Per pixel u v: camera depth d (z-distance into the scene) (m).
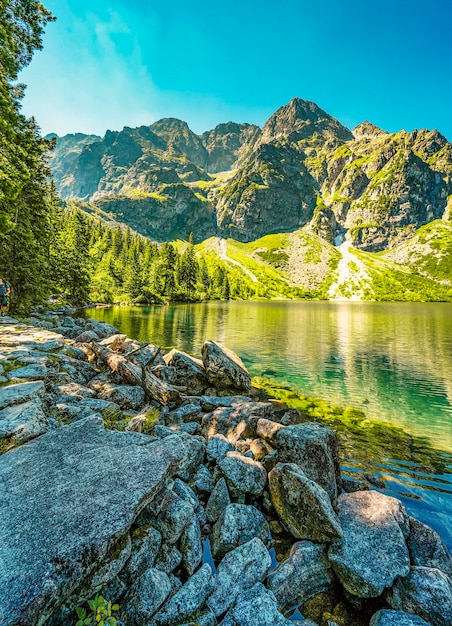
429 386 22.84
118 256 135.75
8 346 14.98
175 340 37.78
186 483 8.24
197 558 6.05
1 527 4.57
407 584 5.77
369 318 77.44
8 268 32.22
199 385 19.12
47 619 3.90
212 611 5.12
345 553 6.34
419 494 9.89
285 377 24.67
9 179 17.84
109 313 67.75
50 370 12.28
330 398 20.14
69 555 4.29
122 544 4.99
